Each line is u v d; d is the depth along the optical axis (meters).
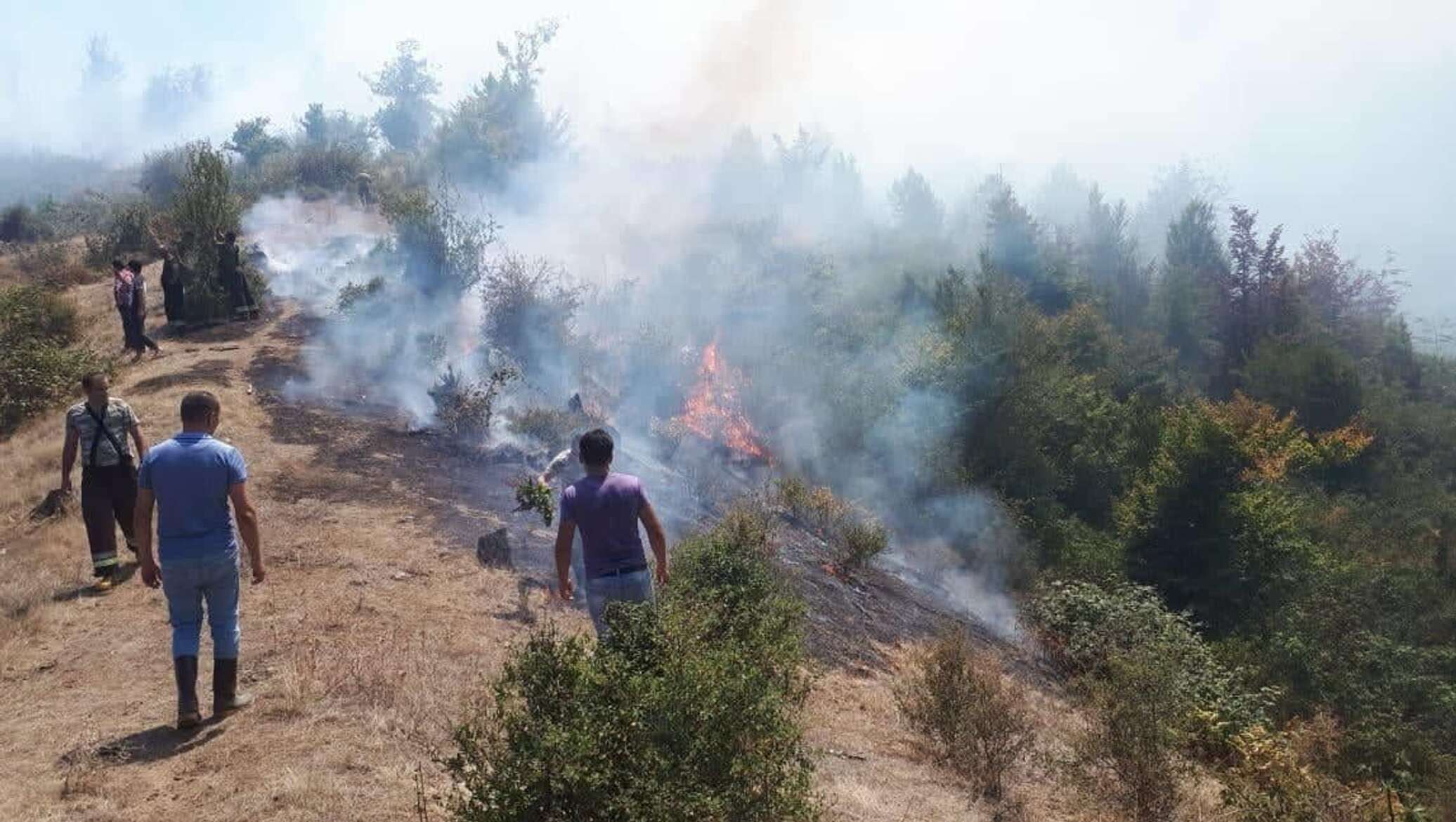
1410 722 16.31
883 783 6.60
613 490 5.47
